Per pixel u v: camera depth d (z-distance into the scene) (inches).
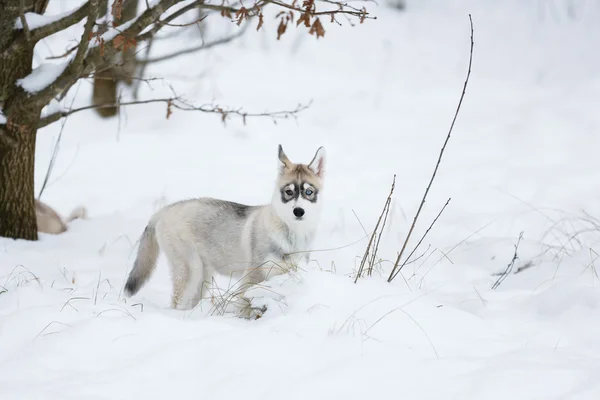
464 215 586.9
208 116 864.9
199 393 243.8
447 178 689.0
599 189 625.0
